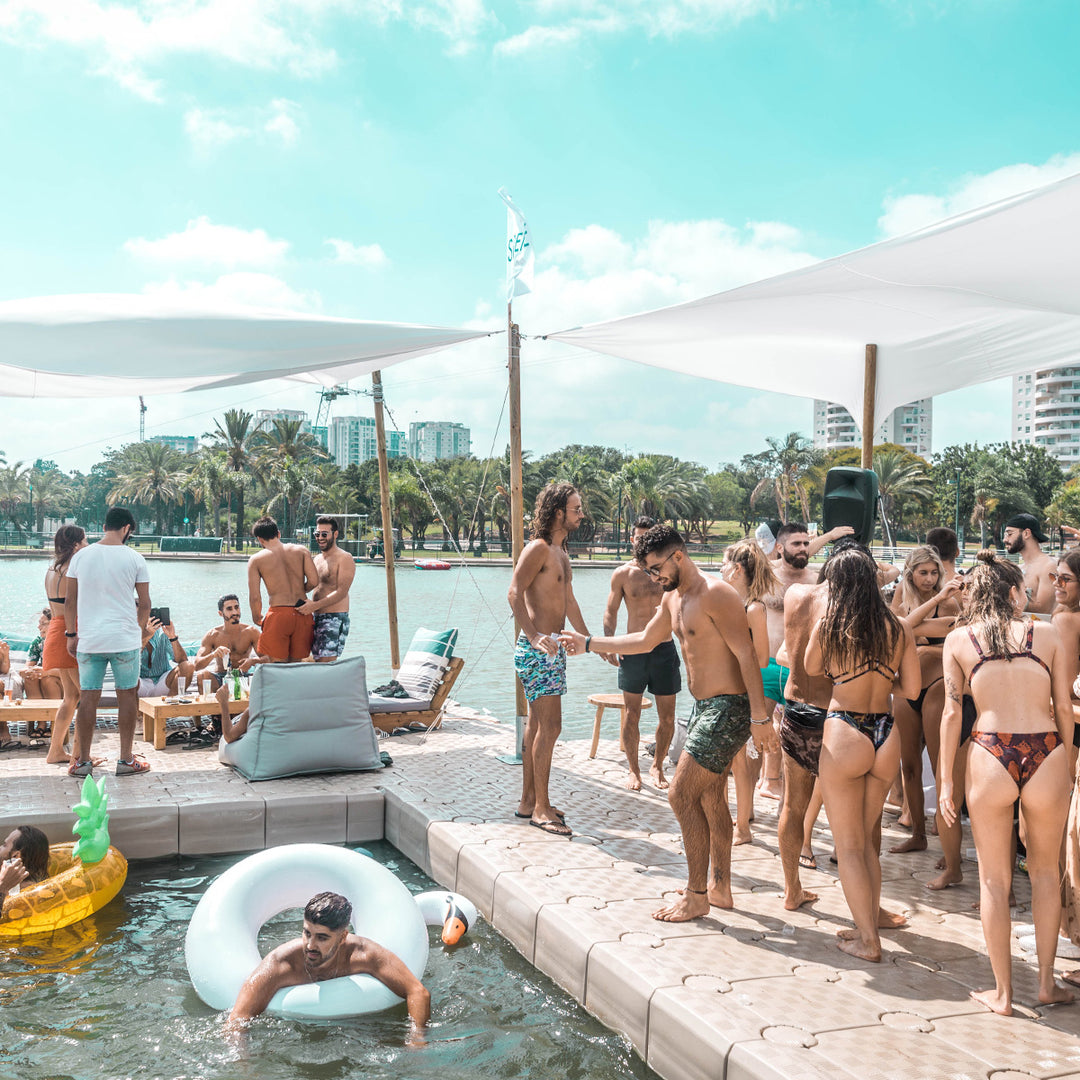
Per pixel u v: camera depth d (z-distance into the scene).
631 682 6.97
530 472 76.06
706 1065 3.21
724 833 4.52
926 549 5.43
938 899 4.70
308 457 81.31
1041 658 3.57
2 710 7.61
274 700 6.92
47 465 112.12
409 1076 3.47
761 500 92.69
